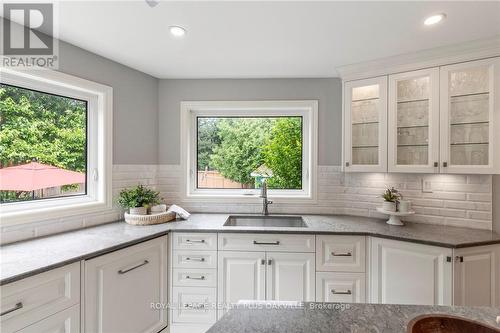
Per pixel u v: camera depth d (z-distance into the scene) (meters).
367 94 2.27
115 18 1.55
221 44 1.88
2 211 1.62
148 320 1.85
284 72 2.44
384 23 1.59
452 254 1.62
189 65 2.29
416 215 2.23
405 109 2.11
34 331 1.21
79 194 2.07
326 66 2.29
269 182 2.77
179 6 1.43
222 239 2.01
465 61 1.83
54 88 1.88
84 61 1.97
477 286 1.67
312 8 1.44
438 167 1.93
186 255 2.03
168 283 2.04
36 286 1.21
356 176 2.50
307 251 1.97
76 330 1.38
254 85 2.61
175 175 2.67
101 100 2.12
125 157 2.32
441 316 0.80
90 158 2.12
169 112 2.66
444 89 1.90
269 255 1.99
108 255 1.55
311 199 2.58
